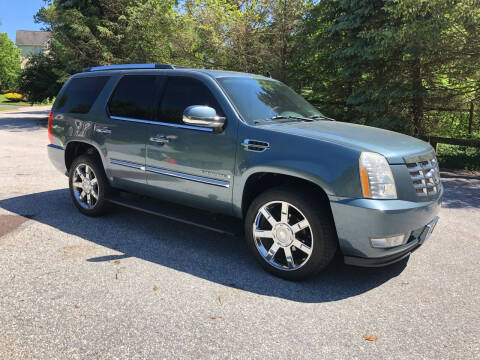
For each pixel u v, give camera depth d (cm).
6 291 316
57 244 421
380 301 324
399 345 265
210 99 401
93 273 355
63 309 293
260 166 355
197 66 1570
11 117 2355
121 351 247
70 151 552
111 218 518
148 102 451
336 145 331
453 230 518
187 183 412
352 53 1051
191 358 243
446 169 985
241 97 402
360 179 317
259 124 379
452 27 915
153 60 1827
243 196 377
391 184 321
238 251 425
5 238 432
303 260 349
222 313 297
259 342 262
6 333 261
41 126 1816
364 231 317
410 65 1048
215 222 404
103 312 291
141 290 327
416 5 875
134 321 281
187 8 1630
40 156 973
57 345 251
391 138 374
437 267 397
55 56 2105
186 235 468
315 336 271
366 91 1082
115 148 475
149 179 447
